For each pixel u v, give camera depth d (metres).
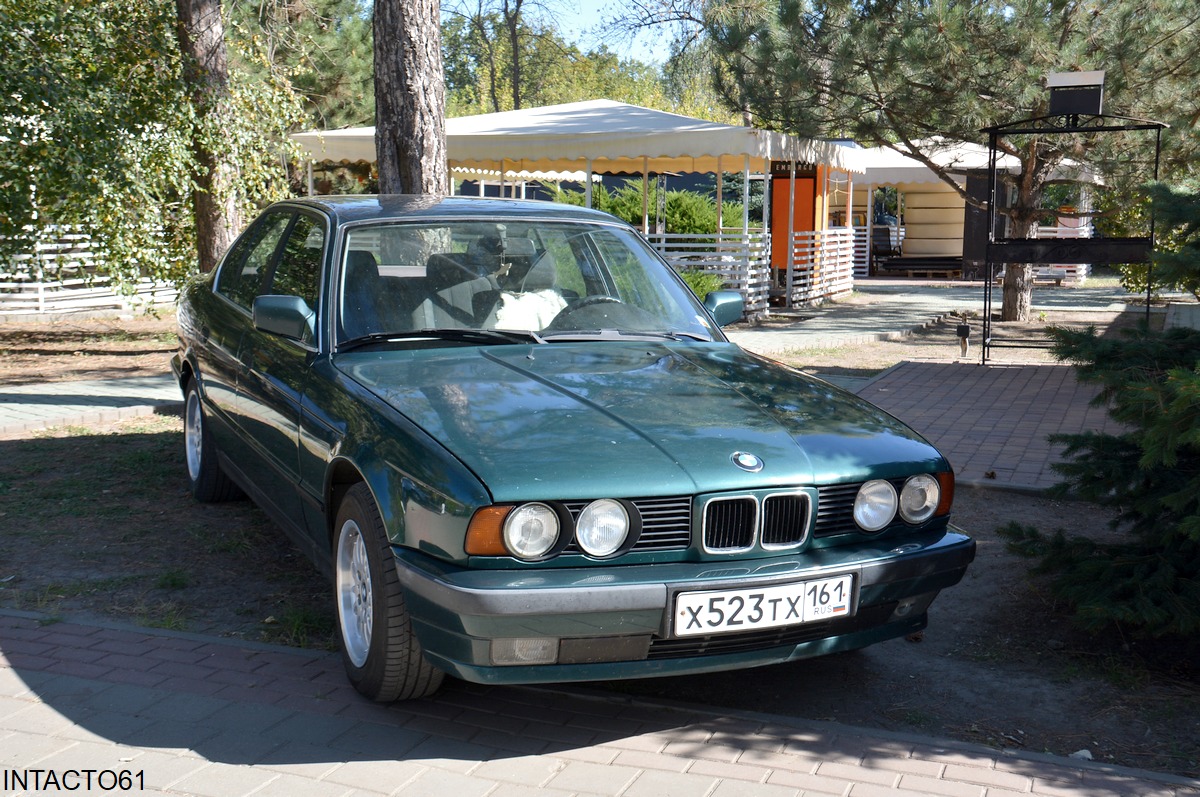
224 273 6.07
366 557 3.63
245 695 3.75
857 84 14.80
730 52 15.77
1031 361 12.95
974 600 4.97
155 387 10.42
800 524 3.47
